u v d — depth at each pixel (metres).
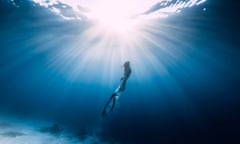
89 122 19.17
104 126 17.53
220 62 32.06
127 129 17.52
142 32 20.84
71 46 29.69
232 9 14.14
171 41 23.44
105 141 12.27
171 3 13.80
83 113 26.66
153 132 17.59
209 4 13.55
